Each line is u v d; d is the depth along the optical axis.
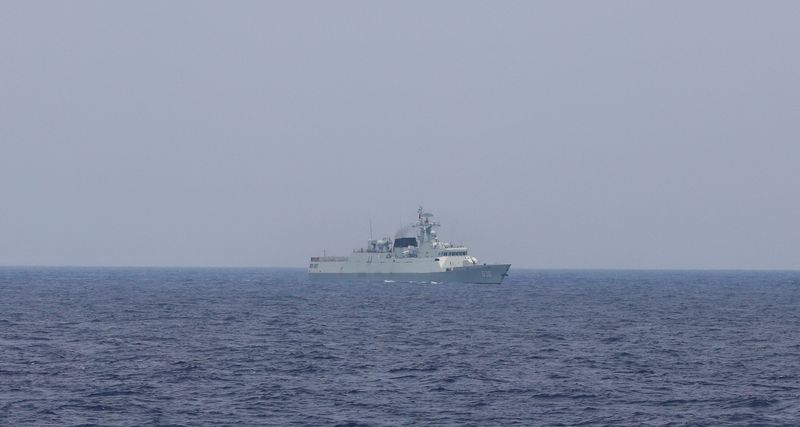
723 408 83.81
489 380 98.81
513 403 85.81
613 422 77.75
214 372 103.75
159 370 104.81
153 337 143.12
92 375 100.50
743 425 76.69
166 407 82.94
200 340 139.00
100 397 87.38
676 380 99.88
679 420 78.56
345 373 103.75
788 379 100.88
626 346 133.75
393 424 76.38
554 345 134.50
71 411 80.75
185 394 89.44
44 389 91.19
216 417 78.88
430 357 118.44
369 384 95.94
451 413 81.00
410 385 95.44
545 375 102.81
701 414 81.06
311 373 103.62
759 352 126.81
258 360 114.56
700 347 132.88
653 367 110.25
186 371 104.19
